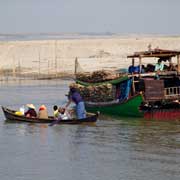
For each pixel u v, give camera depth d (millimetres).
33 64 118125
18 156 37062
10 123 50219
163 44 148875
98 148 39219
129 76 54812
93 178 31922
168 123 50906
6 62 122000
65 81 101250
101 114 57062
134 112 53781
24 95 78188
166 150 38562
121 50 139375
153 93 53344
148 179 31641
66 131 46094
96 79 59781
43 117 50531
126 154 37375
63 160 35906
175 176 32188
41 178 31969
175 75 55750
